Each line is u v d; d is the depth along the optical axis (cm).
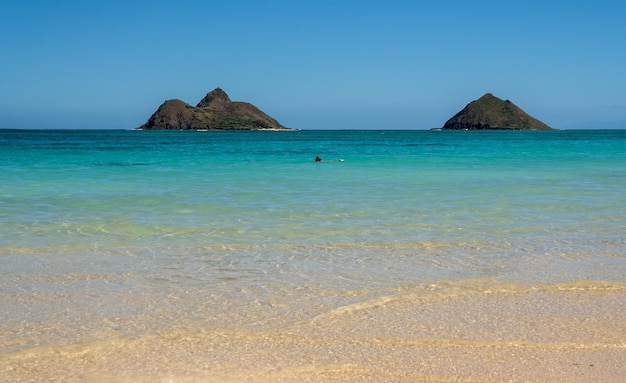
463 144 6931
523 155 4009
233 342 584
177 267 843
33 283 764
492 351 564
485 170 2548
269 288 748
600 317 650
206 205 1409
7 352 556
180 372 521
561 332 609
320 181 2017
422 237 1045
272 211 1320
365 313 661
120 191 1692
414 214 1283
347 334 604
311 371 524
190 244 986
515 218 1236
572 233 1084
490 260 887
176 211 1319
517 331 611
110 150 4750
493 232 1090
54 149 4838
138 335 598
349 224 1163
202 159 3484
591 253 932
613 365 535
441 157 3738
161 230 1101
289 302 696
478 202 1469
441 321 638
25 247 960
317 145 6588
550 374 519
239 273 813
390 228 1124
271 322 634
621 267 851
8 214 1273
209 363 539
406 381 507
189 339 589
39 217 1236
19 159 3328
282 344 579
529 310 671
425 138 10969
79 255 909
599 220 1216
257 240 1017
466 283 770
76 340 585
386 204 1430
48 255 908
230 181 2011
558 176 2227
